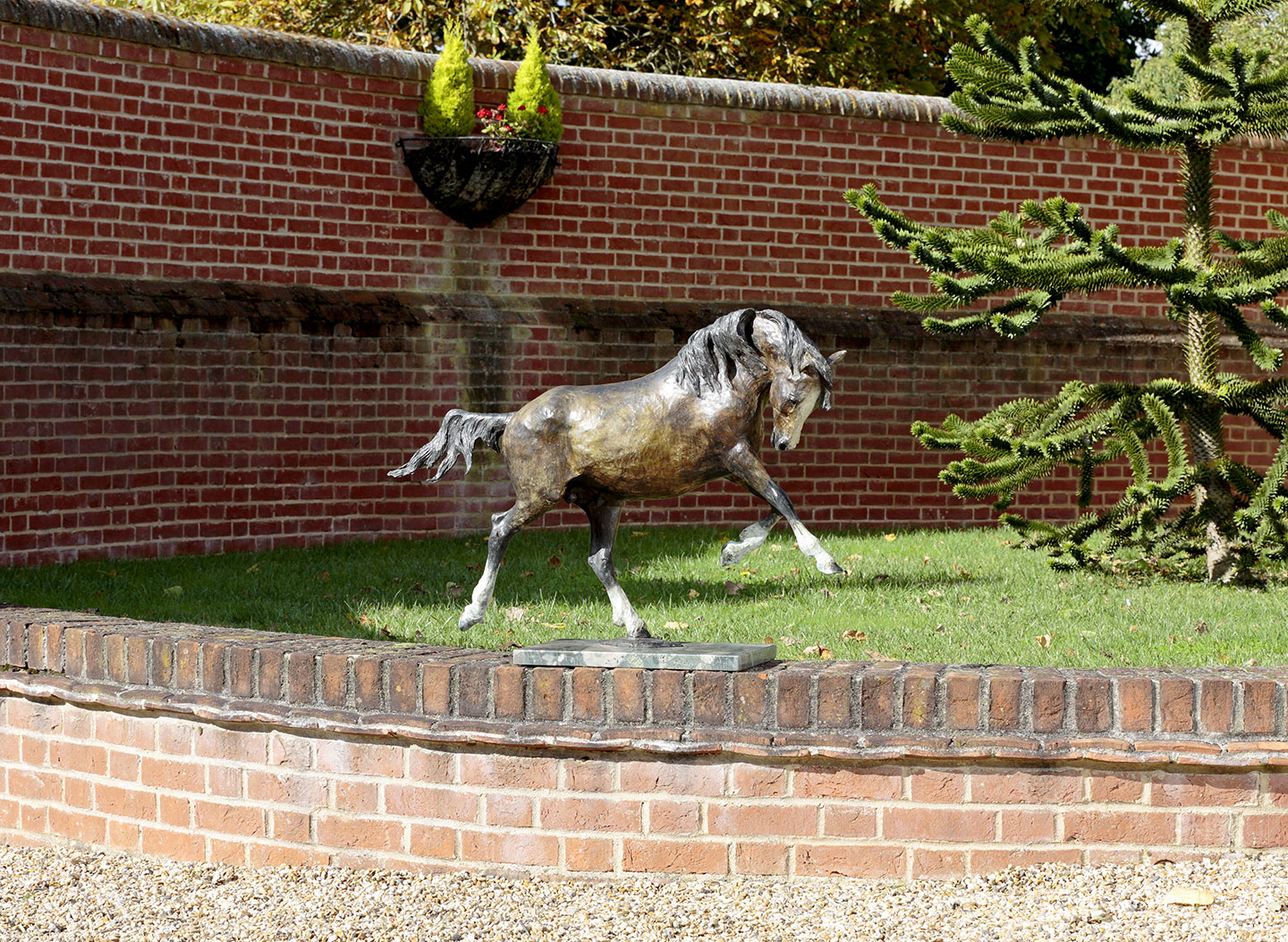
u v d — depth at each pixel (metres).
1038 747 4.43
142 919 4.57
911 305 9.25
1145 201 13.24
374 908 4.54
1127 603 8.12
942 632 7.14
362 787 4.84
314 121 11.27
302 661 4.87
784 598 8.25
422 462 5.83
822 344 12.44
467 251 11.84
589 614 7.79
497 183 11.41
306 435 11.20
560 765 4.68
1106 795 4.51
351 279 11.48
